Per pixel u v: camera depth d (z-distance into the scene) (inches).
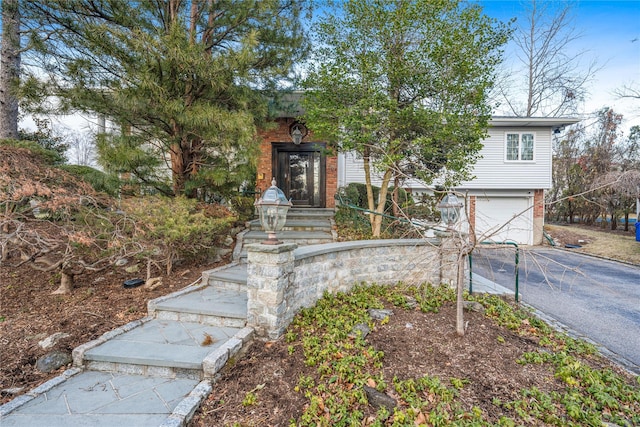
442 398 91.8
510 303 197.2
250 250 130.5
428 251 208.7
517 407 90.0
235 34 235.6
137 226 168.2
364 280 196.2
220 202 295.9
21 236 146.9
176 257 206.1
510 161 488.7
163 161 236.7
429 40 248.4
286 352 119.7
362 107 246.1
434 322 148.3
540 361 116.6
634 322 178.2
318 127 257.8
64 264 163.9
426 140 240.4
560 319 182.4
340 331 130.6
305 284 154.2
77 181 178.5
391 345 123.4
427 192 391.2
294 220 313.3
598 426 83.7
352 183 380.5
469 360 115.4
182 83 209.0
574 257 403.5
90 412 91.3
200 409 95.0
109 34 182.2
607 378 107.0
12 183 149.2
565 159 674.2
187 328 137.0
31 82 190.7
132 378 109.7
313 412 88.4
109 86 197.8
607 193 535.5
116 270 203.2
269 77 243.1
